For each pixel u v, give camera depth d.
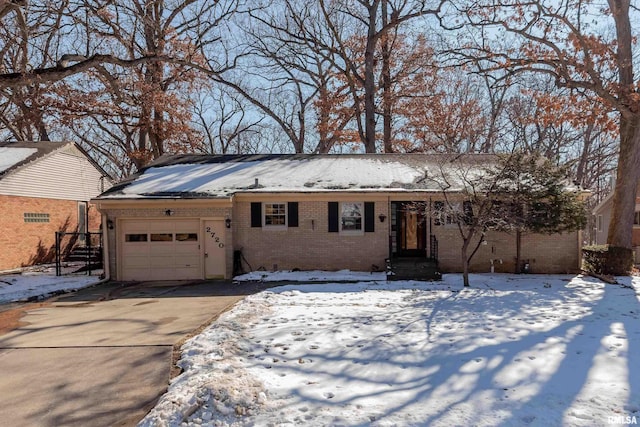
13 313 9.63
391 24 23.19
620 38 14.95
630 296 10.18
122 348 6.65
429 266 13.67
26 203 18.23
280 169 16.91
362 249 14.95
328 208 14.98
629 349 5.86
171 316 8.96
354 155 18.42
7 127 26.31
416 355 5.82
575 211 13.42
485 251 14.88
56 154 20.19
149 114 23.86
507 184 13.00
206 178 16.08
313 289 11.69
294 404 4.36
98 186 23.64
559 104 15.27
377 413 4.09
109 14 18.25
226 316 8.43
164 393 4.92
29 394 4.99
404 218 15.53
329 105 28.64
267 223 15.10
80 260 20.23
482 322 7.61
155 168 17.55
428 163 17.09
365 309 8.92
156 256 14.74
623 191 14.92
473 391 4.59
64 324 8.42
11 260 17.38
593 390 4.51
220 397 4.41
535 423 3.83
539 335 6.66
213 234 14.79
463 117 28.95
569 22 14.12
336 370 5.34
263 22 26.33
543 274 14.51
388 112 27.50
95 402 4.76
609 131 14.99
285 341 6.57
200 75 24.45
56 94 21.64
